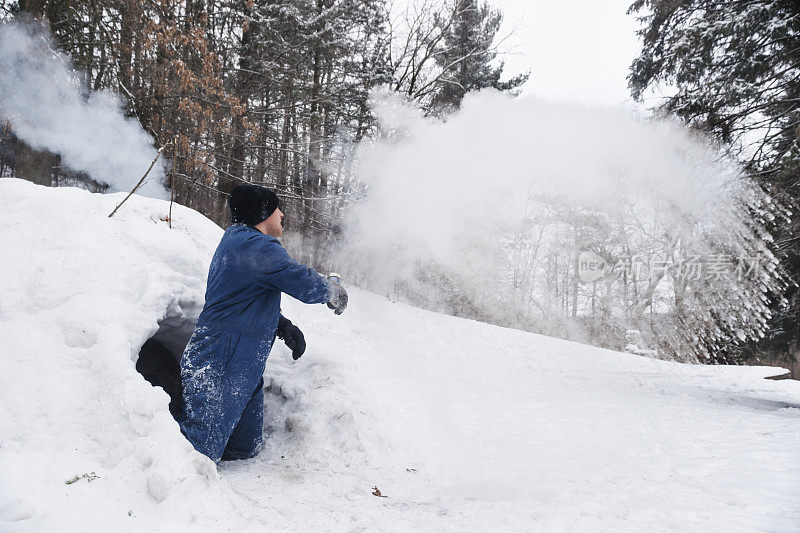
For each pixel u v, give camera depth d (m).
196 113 9.20
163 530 1.33
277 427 2.69
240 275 2.18
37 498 1.30
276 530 1.54
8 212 2.46
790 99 7.82
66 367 1.92
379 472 2.41
